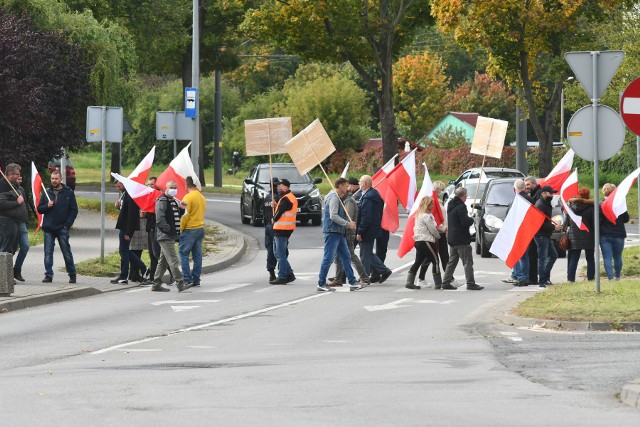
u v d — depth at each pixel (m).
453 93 145.25
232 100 139.38
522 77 61.66
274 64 153.25
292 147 34.62
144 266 33.28
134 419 13.10
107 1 79.75
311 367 17.39
